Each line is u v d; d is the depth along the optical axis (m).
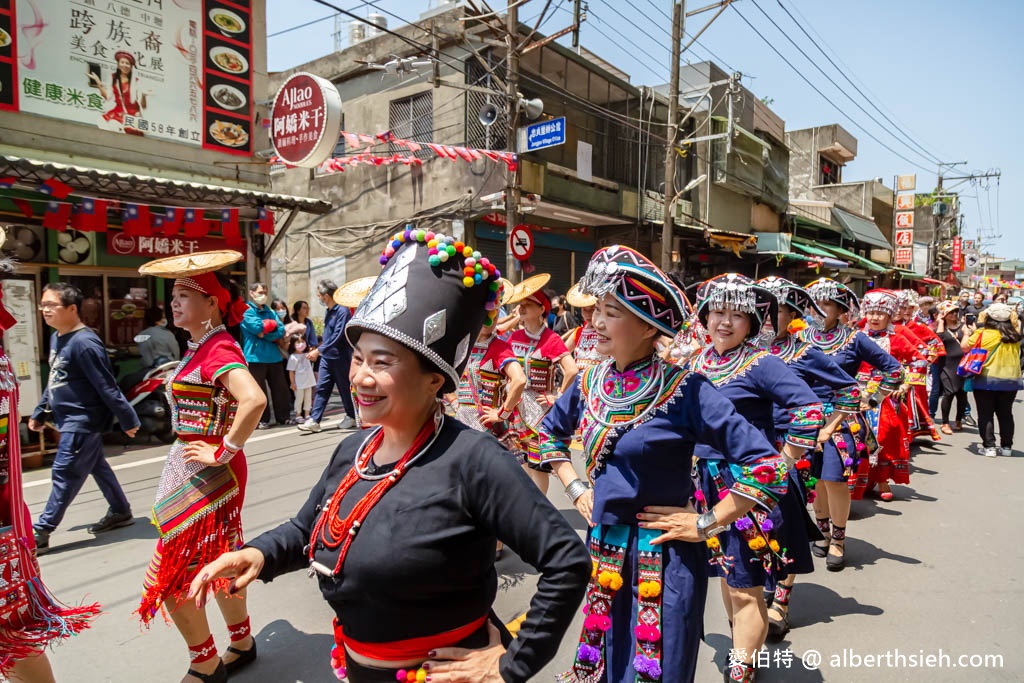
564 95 12.85
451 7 13.03
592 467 2.20
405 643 1.45
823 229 25.30
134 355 8.22
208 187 7.74
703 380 2.10
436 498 1.40
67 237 7.51
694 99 18.62
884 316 5.66
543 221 14.61
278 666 3.04
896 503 5.64
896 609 3.72
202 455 2.56
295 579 4.02
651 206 16.08
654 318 2.00
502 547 4.41
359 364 1.47
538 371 4.33
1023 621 3.57
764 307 2.88
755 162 20.12
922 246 39.06
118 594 3.72
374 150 13.60
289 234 14.94
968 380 8.71
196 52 8.22
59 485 4.27
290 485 5.67
